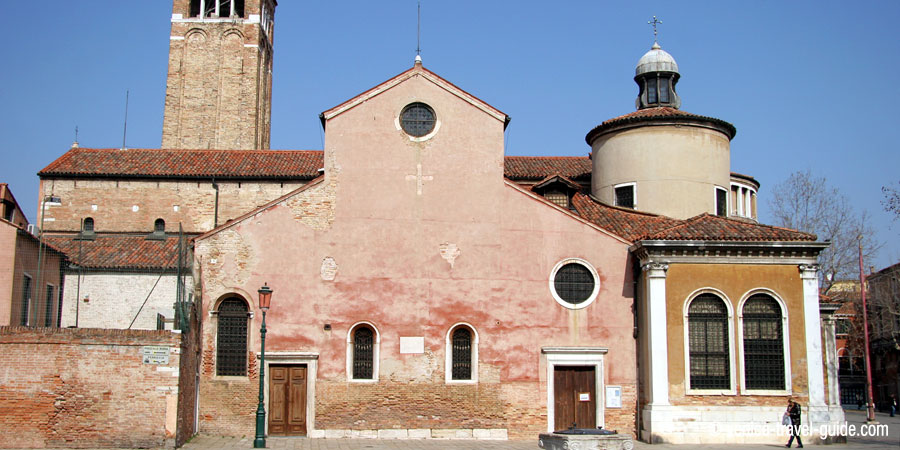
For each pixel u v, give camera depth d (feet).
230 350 93.20
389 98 100.07
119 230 132.67
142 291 103.30
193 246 94.79
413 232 97.19
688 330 92.89
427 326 95.30
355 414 92.79
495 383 94.73
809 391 92.12
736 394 91.45
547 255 97.96
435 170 98.89
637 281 97.60
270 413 92.12
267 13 207.41
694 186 114.62
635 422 95.14
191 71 189.78
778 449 87.15
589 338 96.58
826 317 100.17
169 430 76.89
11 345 76.59
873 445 91.40
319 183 97.35
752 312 93.81
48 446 75.66
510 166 131.64
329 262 95.55
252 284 94.12
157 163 137.59
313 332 93.91
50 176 133.80
